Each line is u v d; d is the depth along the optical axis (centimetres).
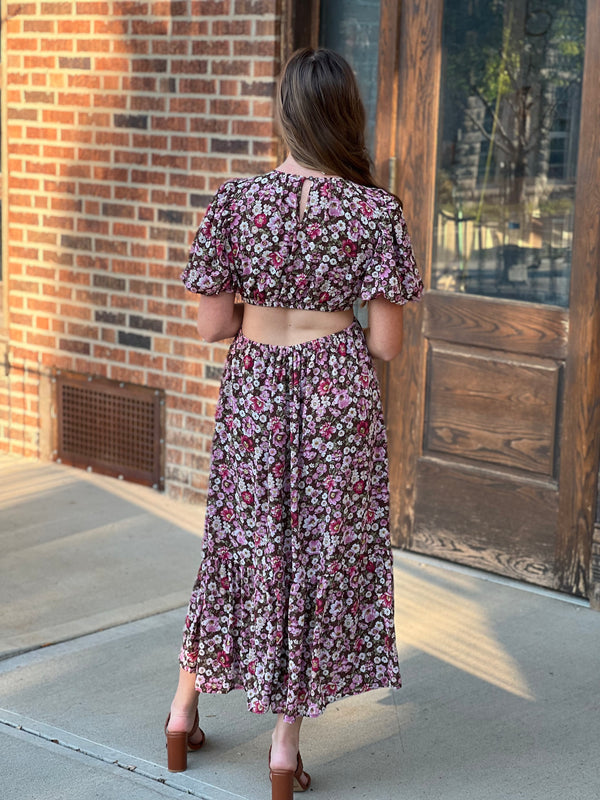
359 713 324
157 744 305
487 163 416
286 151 466
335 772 293
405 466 452
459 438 436
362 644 286
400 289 268
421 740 309
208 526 282
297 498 268
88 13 512
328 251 262
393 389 451
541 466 414
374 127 454
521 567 423
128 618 388
